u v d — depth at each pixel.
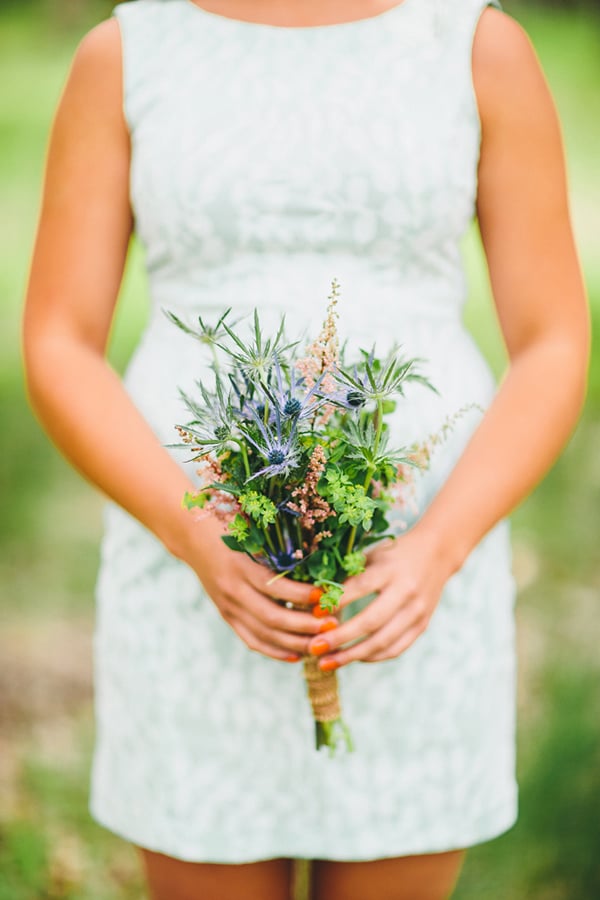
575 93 10.41
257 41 1.83
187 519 1.71
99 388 1.80
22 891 2.68
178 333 1.84
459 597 1.86
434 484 1.82
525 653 3.63
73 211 1.84
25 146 9.83
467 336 1.94
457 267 1.91
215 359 1.54
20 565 4.38
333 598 1.60
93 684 3.56
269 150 1.78
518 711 3.24
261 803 1.87
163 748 1.87
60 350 1.82
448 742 1.88
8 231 8.51
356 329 1.79
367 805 1.87
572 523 4.50
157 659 1.86
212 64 1.82
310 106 1.79
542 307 1.83
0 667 3.60
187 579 1.84
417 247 1.81
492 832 1.94
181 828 1.87
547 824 2.66
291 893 2.02
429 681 1.86
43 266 1.85
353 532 1.61
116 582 1.92
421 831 1.89
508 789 1.98
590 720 2.76
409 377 1.59
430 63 1.81
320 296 1.79
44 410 1.82
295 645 1.66
